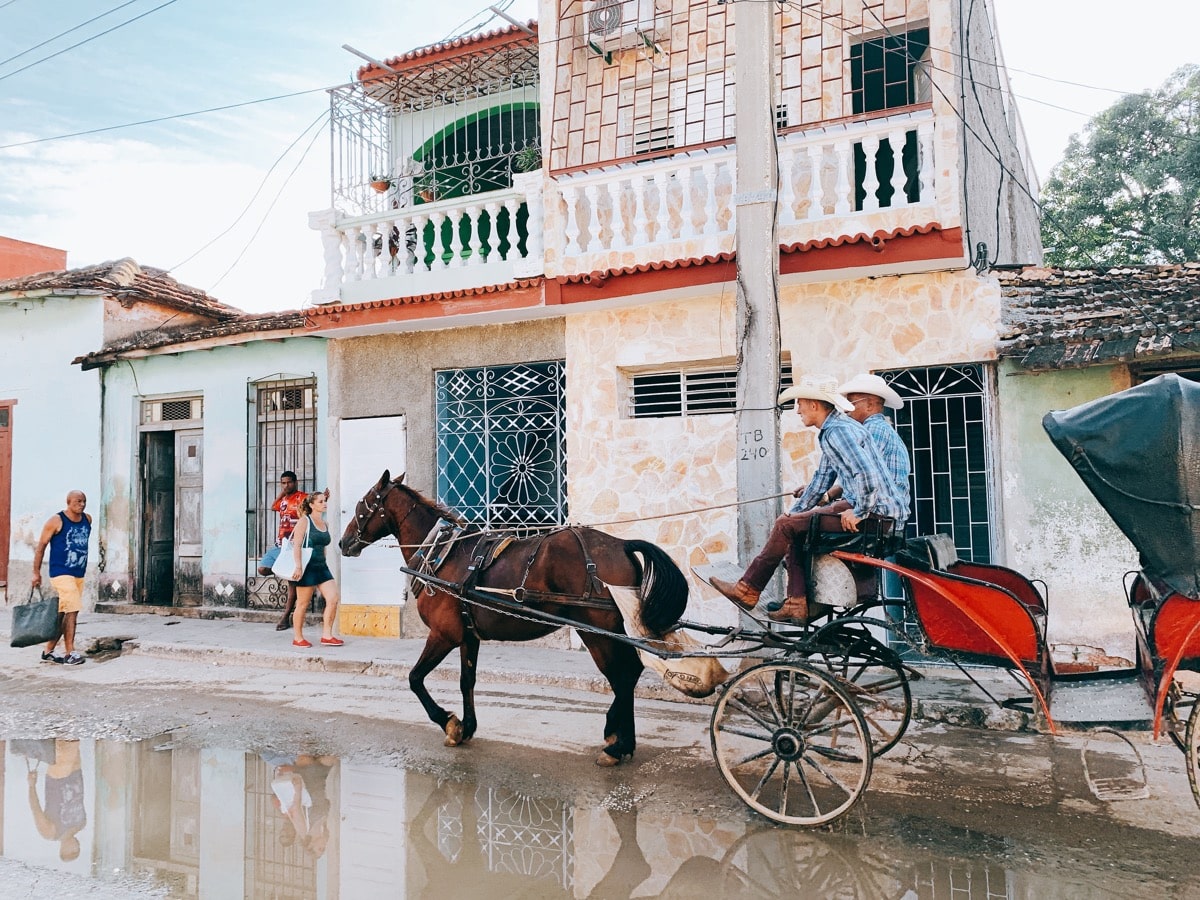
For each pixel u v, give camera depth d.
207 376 12.51
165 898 4.20
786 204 8.34
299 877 4.42
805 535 5.03
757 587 5.14
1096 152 21.02
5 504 14.16
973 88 8.86
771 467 7.12
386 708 7.56
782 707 4.98
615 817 5.04
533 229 9.53
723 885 4.19
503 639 6.30
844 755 4.74
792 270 8.25
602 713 7.30
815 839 4.65
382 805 5.34
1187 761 4.39
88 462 13.38
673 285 8.70
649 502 9.35
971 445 8.34
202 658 9.84
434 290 10.16
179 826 5.09
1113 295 8.09
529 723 7.00
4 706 7.78
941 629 4.87
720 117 9.95
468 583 6.22
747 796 4.92
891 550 4.95
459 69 11.49
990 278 8.09
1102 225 20.77
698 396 9.59
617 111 10.57
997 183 10.37
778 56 9.79
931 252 7.81
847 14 9.47
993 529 8.09
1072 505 7.74
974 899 3.96
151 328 14.12
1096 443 4.38
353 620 10.83
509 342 10.18
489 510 10.35
